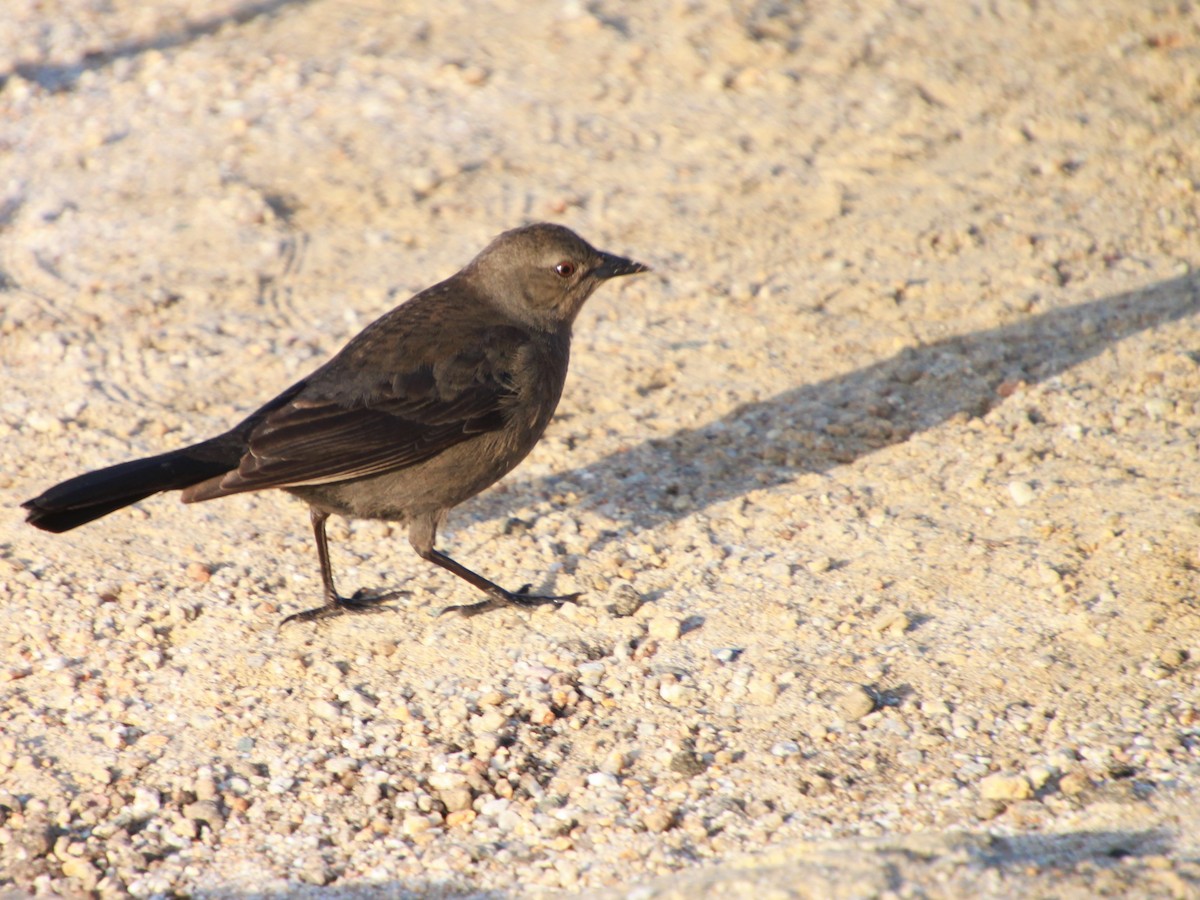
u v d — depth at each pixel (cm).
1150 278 1428
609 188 1627
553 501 1155
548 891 762
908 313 1396
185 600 1023
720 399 1287
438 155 1688
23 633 981
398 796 846
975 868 686
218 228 1556
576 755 875
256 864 794
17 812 824
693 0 2011
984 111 1738
